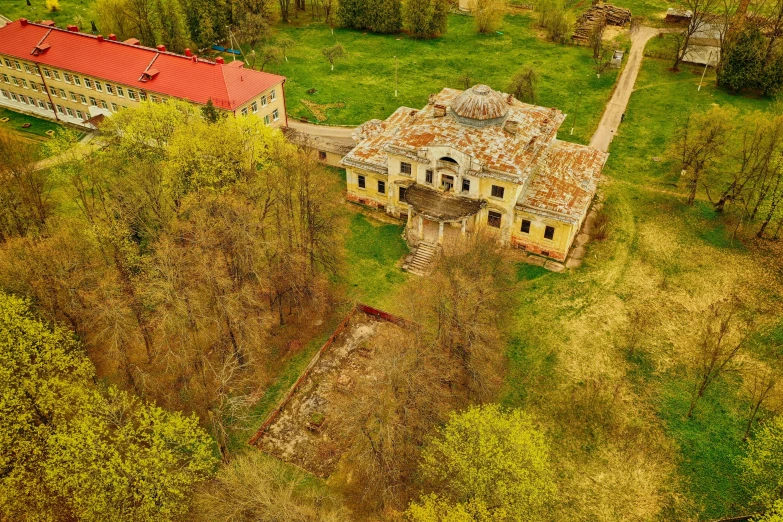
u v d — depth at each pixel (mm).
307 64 109375
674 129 88188
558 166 68000
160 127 61594
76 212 67625
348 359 55406
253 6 119125
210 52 113688
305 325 58312
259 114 82562
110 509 37844
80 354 47750
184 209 53906
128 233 52156
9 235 58719
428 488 43188
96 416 42156
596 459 47156
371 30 123562
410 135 66125
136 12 106750
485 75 104625
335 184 76812
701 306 59938
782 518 36250
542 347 56000
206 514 38844
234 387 50781
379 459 41844
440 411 44656
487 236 58250
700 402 50969
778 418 44094
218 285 47531
